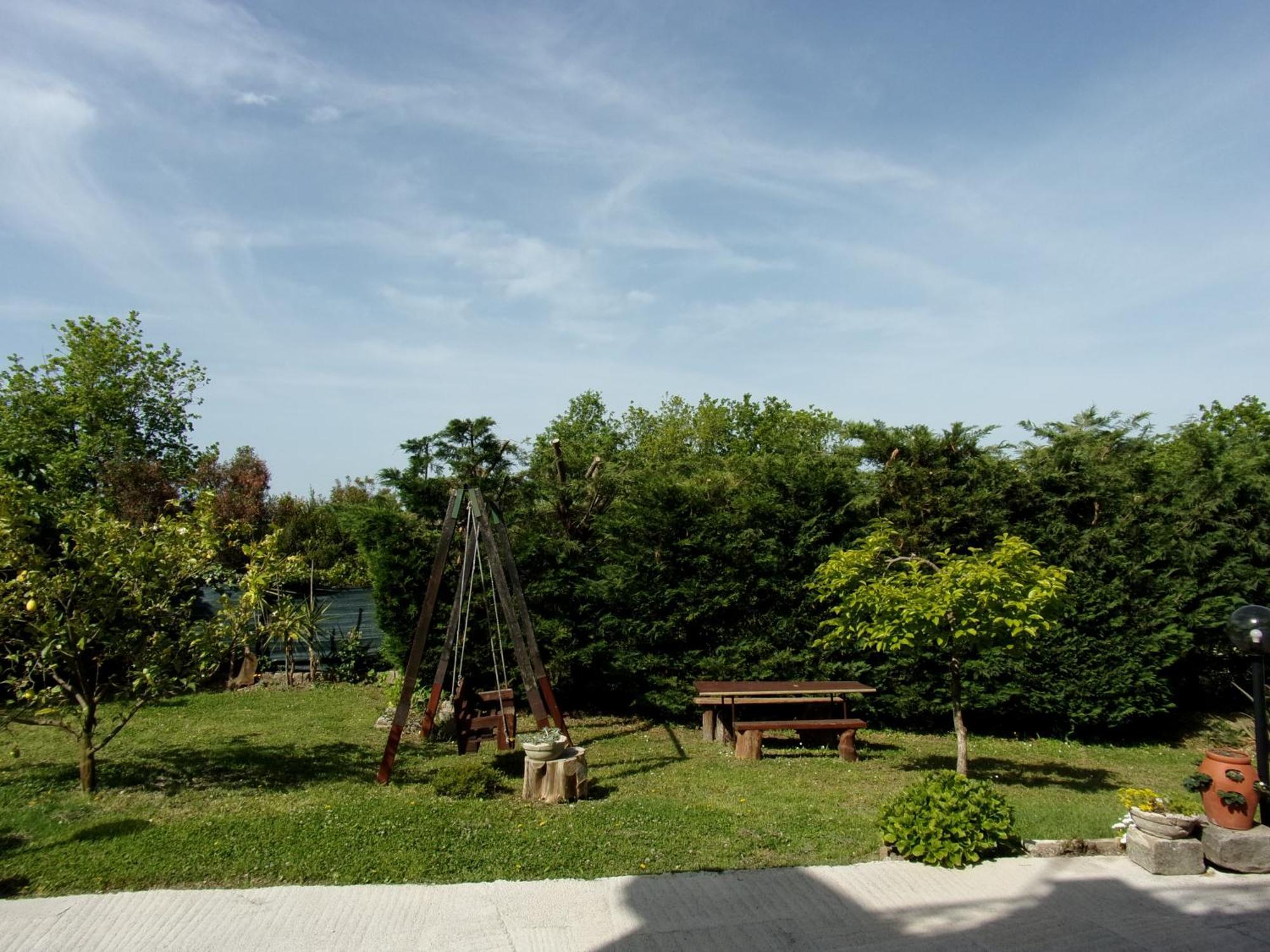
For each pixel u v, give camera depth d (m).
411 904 4.72
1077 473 10.98
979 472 10.96
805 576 10.97
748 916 4.62
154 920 4.45
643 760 9.07
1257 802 5.68
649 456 28.58
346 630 16.73
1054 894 5.03
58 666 7.10
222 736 9.73
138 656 7.00
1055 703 10.65
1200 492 11.66
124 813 6.34
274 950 4.14
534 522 12.13
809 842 5.93
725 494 11.67
